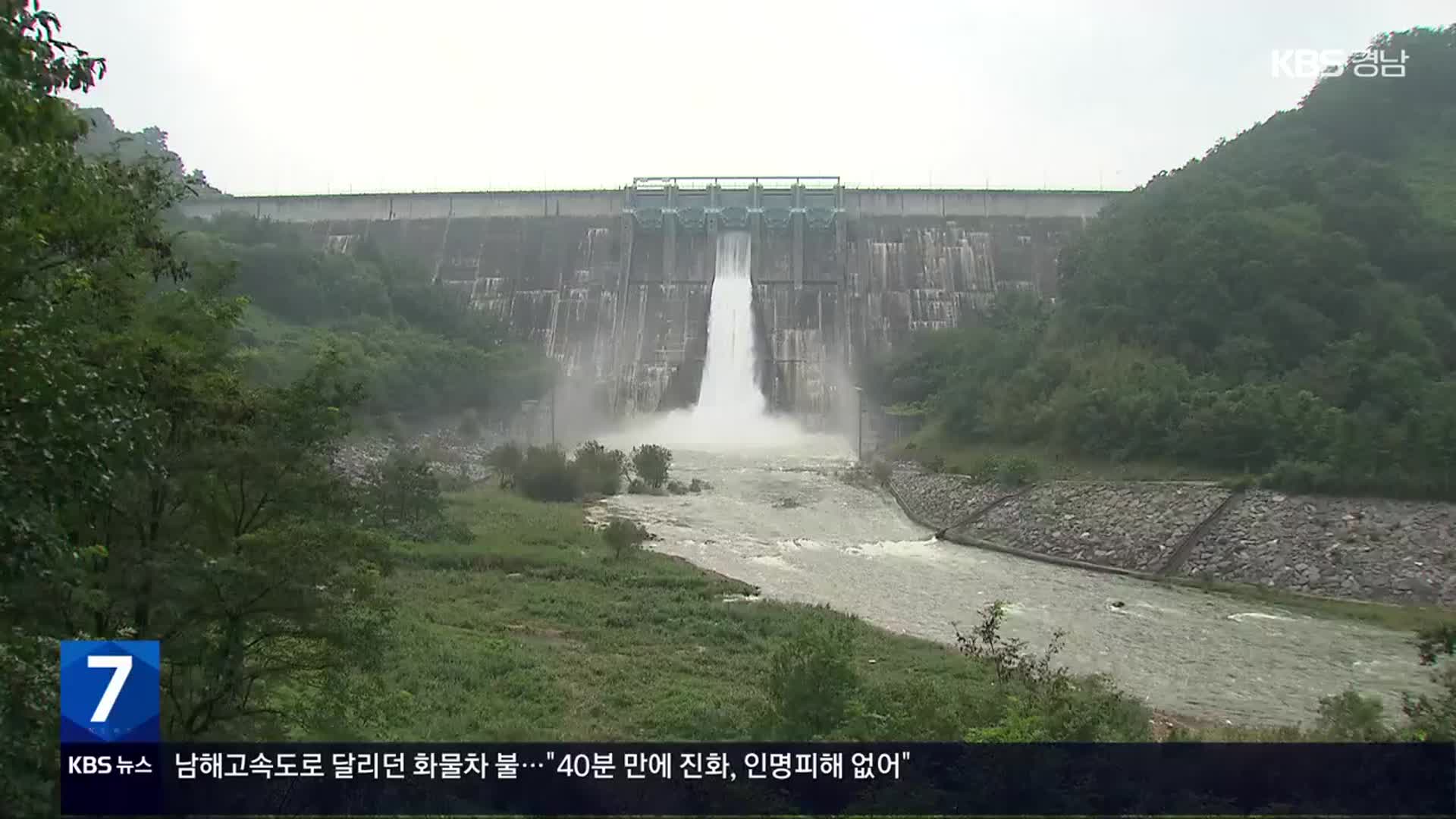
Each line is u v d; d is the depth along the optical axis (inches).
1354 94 4097.0
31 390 426.3
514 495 2854.3
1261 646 1459.2
